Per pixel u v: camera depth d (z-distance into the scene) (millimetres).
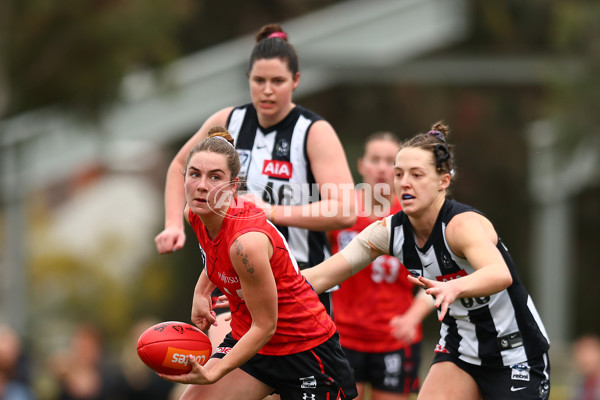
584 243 87125
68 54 42938
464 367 16172
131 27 43375
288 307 15078
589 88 57250
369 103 79750
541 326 16109
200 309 16125
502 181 84125
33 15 41812
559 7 64062
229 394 15469
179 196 18516
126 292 78812
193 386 15648
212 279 15000
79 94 43781
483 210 85312
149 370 34125
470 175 83750
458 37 79312
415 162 14938
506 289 15586
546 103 60219
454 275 15273
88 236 93938
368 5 74375
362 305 22844
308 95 74875
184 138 73375
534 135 62156
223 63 51625
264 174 17781
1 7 41844
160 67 46094
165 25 45344
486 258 14328
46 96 44188
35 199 83188
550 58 60406
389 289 22844
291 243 17609
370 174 22609
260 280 14078
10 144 48531
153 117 50688
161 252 18125
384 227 15984
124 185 110125
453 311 15922
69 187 110875
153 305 81125
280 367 15406
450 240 14984
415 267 15758
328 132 17578
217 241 14383
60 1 41719
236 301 15219
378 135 23078
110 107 45562
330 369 15586
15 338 32969
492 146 83125
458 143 82812
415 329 21812
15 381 32688
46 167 50312
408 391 23172
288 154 17656
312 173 17672
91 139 49938
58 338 62938
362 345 22984
